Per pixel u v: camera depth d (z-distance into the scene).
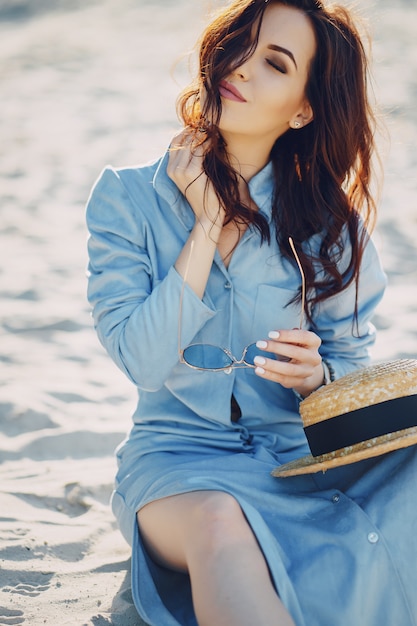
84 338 6.62
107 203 3.24
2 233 9.11
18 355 6.22
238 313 3.24
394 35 17.27
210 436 3.18
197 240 3.06
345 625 2.69
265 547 2.61
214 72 3.04
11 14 23.58
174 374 3.16
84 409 5.37
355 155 3.32
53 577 3.33
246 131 3.12
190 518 2.70
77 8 23.50
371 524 2.78
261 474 2.99
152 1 23.56
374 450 2.74
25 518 3.87
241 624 2.42
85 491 4.21
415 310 6.78
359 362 3.44
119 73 16.89
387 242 8.35
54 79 16.67
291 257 3.24
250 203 3.27
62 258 8.38
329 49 3.12
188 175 3.10
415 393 2.85
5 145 12.59
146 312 3.02
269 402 3.25
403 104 12.66
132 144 12.36
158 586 2.97
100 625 2.94
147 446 3.19
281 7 3.09
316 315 3.38
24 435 4.93
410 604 2.74
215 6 3.29
